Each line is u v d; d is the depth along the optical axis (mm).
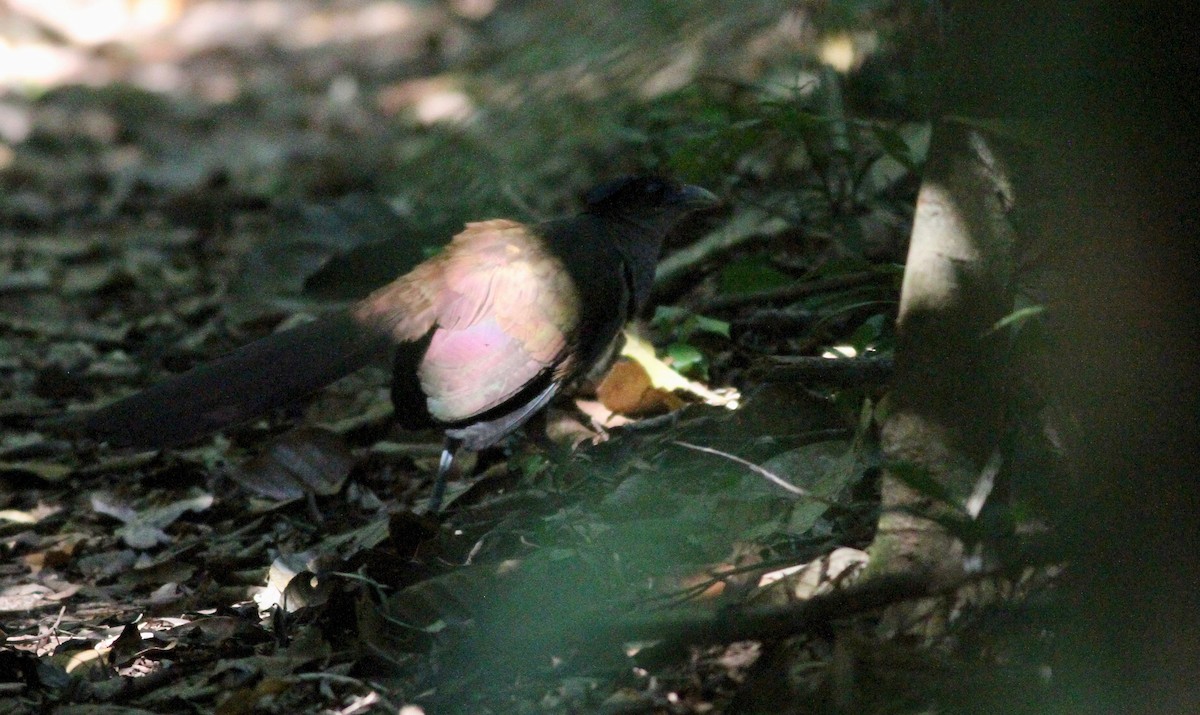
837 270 9000
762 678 6430
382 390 12742
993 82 6273
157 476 11750
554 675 7039
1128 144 5633
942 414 6547
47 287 17984
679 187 10109
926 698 6031
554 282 9180
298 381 8914
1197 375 5617
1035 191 6395
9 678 7984
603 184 10133
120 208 22484
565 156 17484
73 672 8203
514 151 17781
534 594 7723
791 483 8344
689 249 13500
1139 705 5695
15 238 20922
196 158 25438
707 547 8039
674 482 8898
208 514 10961
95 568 10180
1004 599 6531
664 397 10492
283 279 15898
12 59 31625
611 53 18391
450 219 15820
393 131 25344
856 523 7719
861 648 6242
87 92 29859
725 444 9211
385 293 9258
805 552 7438
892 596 5992
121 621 9133
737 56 16844
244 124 27672
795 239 12633
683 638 6266
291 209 20922
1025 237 6508
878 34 13414
